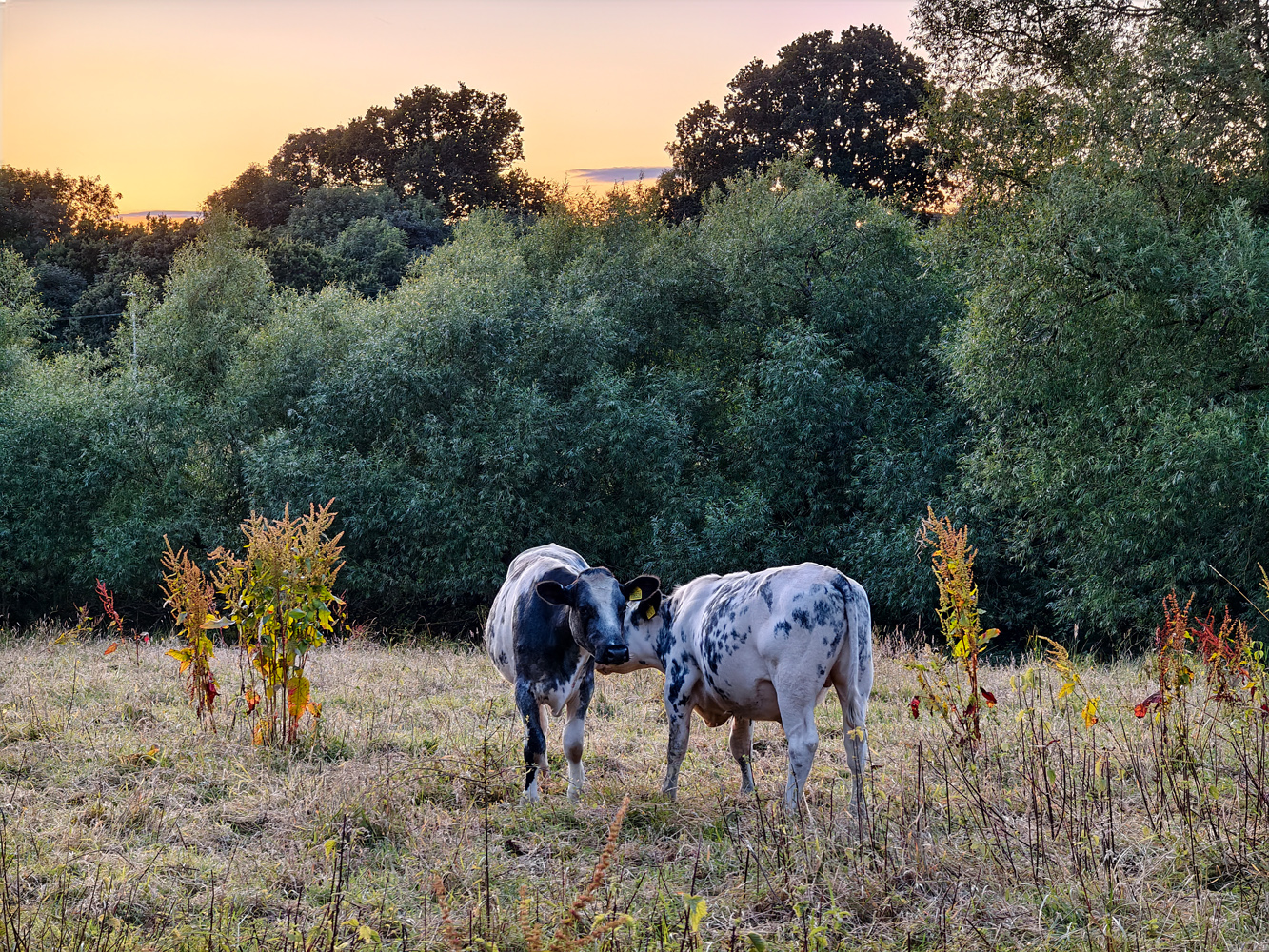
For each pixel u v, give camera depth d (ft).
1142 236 43.80
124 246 124.47
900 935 12.56
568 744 19.74
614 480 64.85
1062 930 12.62
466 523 59.26
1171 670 20.33
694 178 121.70
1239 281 40.78
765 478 62.13
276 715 22.57
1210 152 46.70
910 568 53.62
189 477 70.38
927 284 65.36
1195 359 43.65
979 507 52.70
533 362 64.90
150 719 24.88
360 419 62.90
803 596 17.67
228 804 17.99
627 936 12.22
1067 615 48.19
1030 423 48.65
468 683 30.99
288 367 67.26
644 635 20.45
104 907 13.38
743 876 14.33
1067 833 15.19
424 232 133.69
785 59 117.50
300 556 22.66
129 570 63.10
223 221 77.41
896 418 61.11
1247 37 48.14
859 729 16.93
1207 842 14.51
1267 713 18.66
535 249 77.51
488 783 19.20
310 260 110.73
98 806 17.34
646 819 17.56
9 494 63.36
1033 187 51.01
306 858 15.35
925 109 56.90
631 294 70.74
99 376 72.38
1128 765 18.48
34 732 22.63
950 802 17.40
